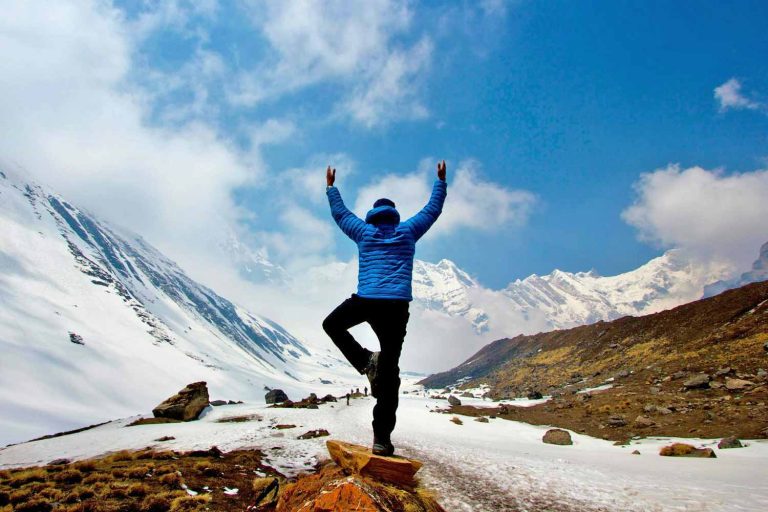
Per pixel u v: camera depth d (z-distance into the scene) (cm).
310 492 455
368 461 431
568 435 3234
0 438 8475
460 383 13225
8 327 14962
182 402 5053
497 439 3641
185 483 1333
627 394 4469
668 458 2173
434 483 1256
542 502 1042
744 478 1438
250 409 5722
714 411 3253
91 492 1177
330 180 501
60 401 11831
